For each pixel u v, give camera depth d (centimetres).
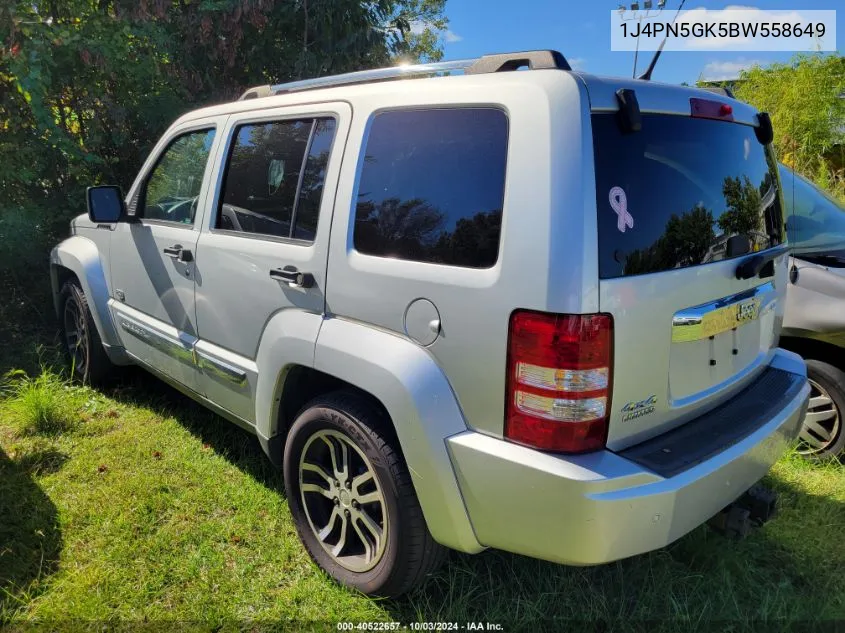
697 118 234
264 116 294
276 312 272
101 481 330
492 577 261
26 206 586
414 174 224
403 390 213
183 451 362
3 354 504
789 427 252
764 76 1211
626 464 193
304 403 284
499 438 201
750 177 264
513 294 191
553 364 185
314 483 271
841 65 1127
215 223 311
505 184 197
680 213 216
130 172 684
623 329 193
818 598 257
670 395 217
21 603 246
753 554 282
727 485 217
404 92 233
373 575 245
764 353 280
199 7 644
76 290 438
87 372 441
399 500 226
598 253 186
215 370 314
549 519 191
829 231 389
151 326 364
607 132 195
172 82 664
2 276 589
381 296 227
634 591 256
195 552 277
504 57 219
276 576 265
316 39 727
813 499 324
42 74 548
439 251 213
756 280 261
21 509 304
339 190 247
